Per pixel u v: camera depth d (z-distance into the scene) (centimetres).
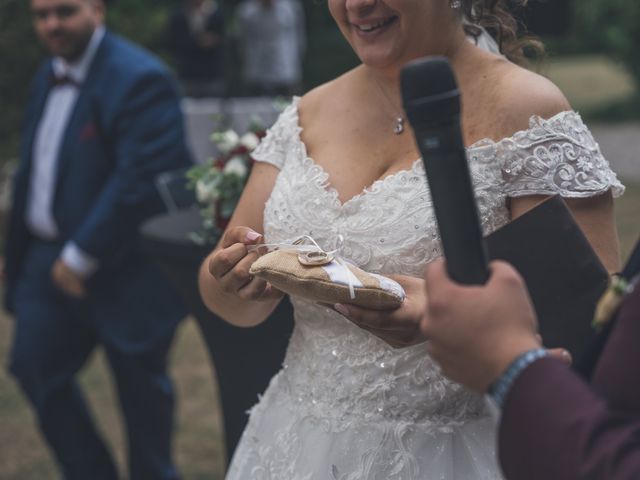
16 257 378
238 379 268
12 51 604
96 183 361
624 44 1334
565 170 174
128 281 356
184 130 367
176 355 540
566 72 1928
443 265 117
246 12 1134
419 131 111
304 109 204
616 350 108
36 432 451
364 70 197
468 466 182
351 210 182
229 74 723
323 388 190
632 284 113
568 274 161
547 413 107
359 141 190
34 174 369
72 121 360
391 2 176
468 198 112
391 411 183
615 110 1352
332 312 185
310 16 1623
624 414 105
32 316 364
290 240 188
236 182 278
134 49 367
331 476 187
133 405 364
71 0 356
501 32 204
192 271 271
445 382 180
